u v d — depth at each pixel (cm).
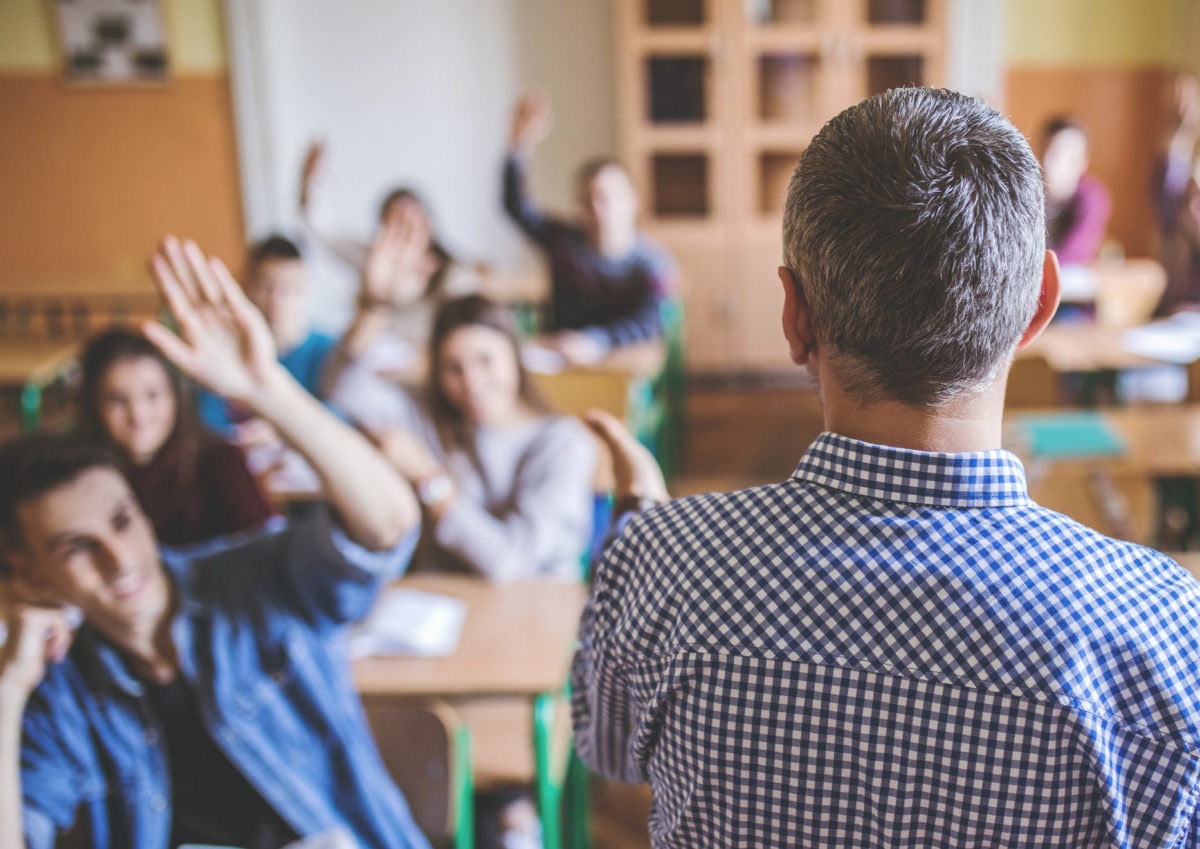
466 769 159
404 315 389
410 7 552
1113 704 57
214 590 137
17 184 573
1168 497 296
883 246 59
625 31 516
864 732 60
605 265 388
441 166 571
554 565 222
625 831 236
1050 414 284
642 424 350
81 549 127
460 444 233
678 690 64
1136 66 556
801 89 523
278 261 294
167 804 137
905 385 61
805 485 65
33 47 555
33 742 132
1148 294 413
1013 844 59
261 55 548
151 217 576
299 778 139
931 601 59
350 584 135
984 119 62
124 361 202
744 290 547
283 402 118
